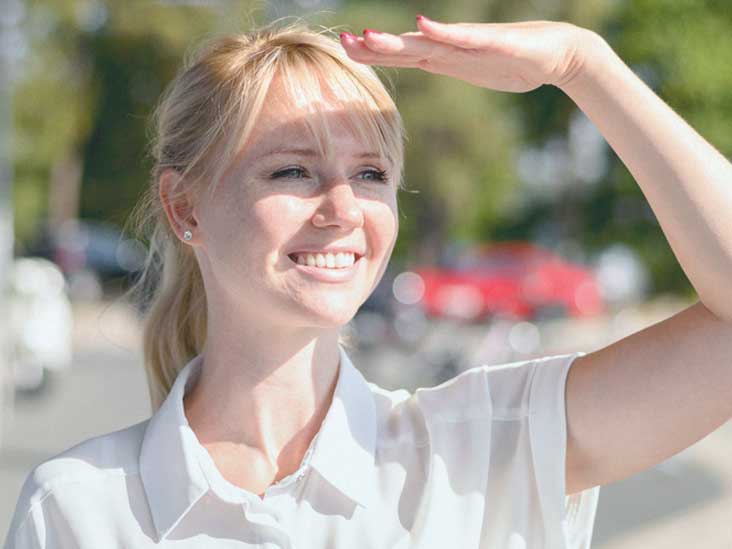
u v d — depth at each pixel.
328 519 2.35
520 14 35.66
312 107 2.32
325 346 2.46
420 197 37.06
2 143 12.04
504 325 14.86
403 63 2.24
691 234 2.25
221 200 2.36
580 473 2.41
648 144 2.26
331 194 2.30
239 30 2.59
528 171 37.31
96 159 38.25
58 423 13.07
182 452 2.34
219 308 2.47
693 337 2.31
